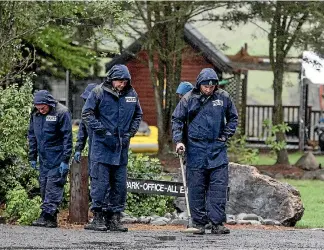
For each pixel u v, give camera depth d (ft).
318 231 90.43
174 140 81.87
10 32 131.75
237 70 242.37
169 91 207.10
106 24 154.81
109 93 82.84
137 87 262.67
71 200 95.14
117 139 83.35
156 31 195.21
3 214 97.14
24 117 104.12
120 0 139.54
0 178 102.63
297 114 277.44
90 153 84.43
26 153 104.12
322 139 251.80
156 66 248.52
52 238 78.74
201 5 190.39
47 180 91.04
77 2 137.18
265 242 77.66
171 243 75.72
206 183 82.79
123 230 84.74
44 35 163.73
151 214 103.30
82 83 244.01
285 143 192.75
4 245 74.18
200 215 82.89
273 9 189.88
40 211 94.07
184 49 216.95
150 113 263.08
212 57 242.58
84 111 82.84
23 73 136.56
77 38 170.91
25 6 131.95
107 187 84.02
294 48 195.72
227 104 81.92
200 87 81.25
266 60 255.70
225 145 82.28
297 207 99.76
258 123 256.93
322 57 192.24
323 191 148.66
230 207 101.35
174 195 97.14
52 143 90.48
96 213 85.30
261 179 100.17
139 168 107.45
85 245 74.23
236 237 80.89
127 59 245.45
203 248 72.74
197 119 81.46
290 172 182.19
